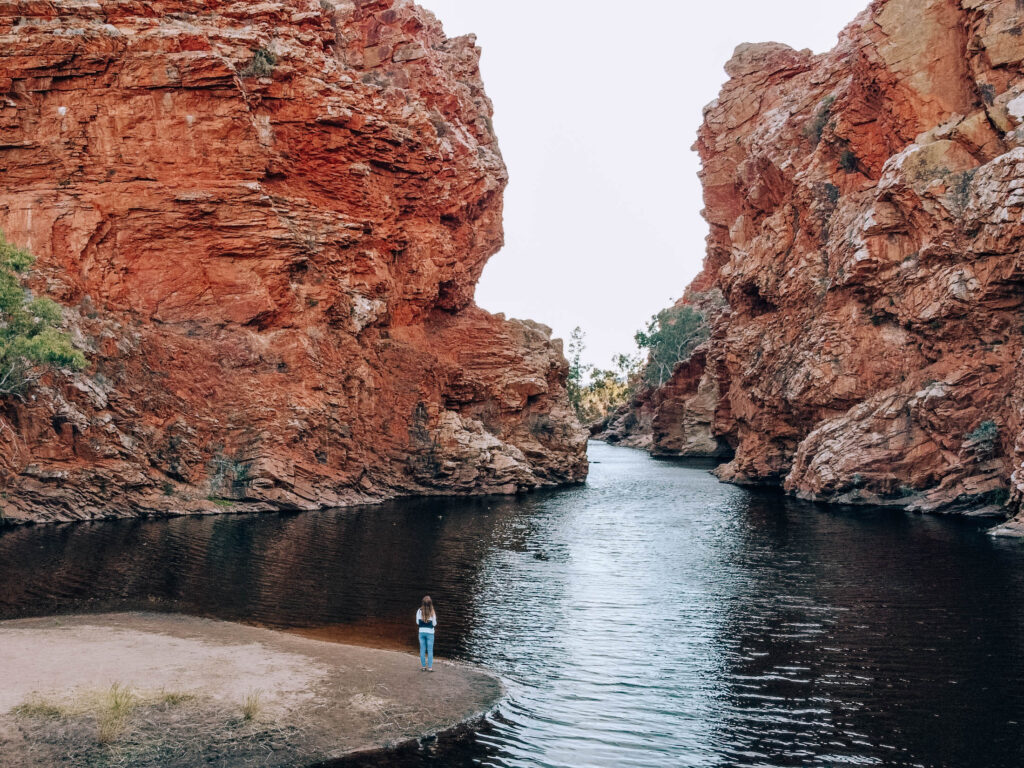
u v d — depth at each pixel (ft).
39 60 155.33
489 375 222.89
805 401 190.80
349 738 51.65
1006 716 58.34
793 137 233.96
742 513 163.32
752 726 56.54
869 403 173.99
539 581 100.42
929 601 88.99
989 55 162.50
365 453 178.19
